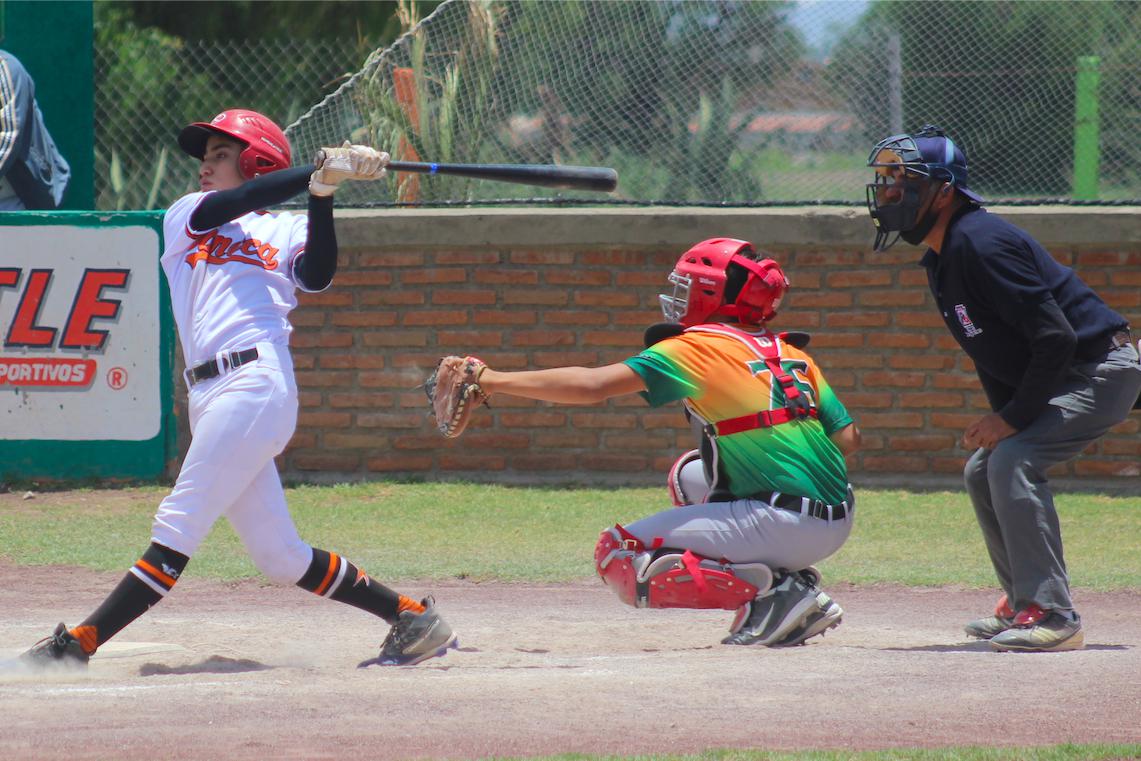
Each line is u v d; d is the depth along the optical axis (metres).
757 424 17.28
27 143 37.19
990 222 17.84
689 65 36.81
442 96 36.66
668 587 17.52
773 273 17.86
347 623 21.19
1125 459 34.53
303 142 36.50
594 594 24.31
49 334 35.06
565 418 35.31
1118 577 25.17
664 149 36.97
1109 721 13.20
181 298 16.28
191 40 66.38
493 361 35.16
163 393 35.06
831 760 11.34
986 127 37.06
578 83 36.84
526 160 37.06
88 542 28.55
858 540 29.16
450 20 36.59
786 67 36.88
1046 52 36.88
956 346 34.47
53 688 14.77
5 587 24.30
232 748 11.99
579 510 32.06
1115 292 34.16
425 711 13.62
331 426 35.69
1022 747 11.98
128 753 11.77
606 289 34.81
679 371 17.16
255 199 15.70
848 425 18.14
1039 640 17.55
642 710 13.68
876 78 36.81
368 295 35.38
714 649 17.62
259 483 16.34
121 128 47.69
